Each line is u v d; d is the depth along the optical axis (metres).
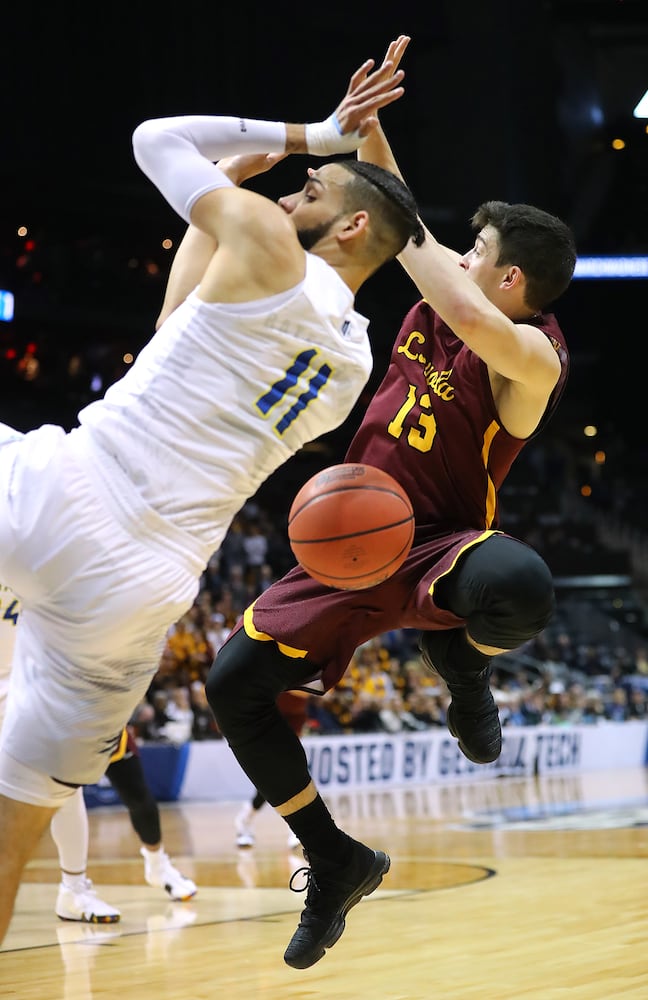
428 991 3.29
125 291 18.88
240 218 2.37
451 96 19.73
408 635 16.98
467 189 19.66
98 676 2.41
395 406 3.00
